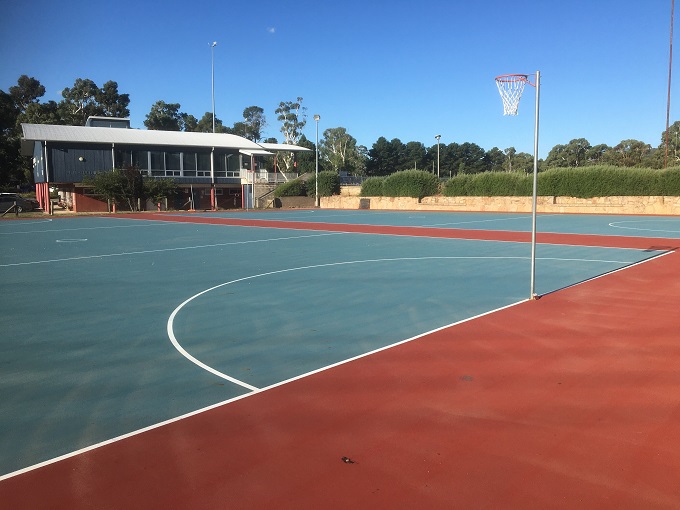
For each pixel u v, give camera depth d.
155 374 6.09
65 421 4.84
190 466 3.97
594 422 4.64
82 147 49.47
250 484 3.71
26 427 4.72
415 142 104.69
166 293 11.01
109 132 53.03
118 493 3.63
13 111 82.50
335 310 9.21
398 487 3.65
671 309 8.91
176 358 6.68
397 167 101.56
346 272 13.41
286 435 4.46
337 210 52.50
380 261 15.34
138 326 8.31
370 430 4.53
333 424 4.66
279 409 5.00
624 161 77.25
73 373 6.18
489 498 3.50
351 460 4.03
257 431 4.54
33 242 22.25
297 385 5.63
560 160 82.94
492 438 4.36
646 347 6.81
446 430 4.51
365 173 96.06
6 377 6.07
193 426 4.67
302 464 3.98
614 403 5.05
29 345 7.34
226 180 56.31
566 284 11.32
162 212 48.09
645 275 12.31
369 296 10.38
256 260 15.88
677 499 3.47
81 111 93.69
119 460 4.09
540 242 20.06
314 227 29.39
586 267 13.68
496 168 107.44
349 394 5.34
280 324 8.30
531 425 4.59
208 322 8.51
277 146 64.06
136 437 4.48
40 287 11.83
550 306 9.23
